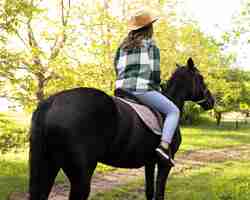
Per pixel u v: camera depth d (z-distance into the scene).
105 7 16.58
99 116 4.52
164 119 5.56
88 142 4.44
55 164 4.46
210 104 6.45
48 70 10.43
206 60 25.92
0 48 9.21
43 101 4.59
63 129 4.33
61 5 14.87
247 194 7.84
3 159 11.56
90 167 4.49
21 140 10.45
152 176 6.04
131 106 5.08
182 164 12.88
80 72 11.46
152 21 5.28
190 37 23.97
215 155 15.55
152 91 5.36
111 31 15.04
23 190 8.00
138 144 5.04
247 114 33.44
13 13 8.85
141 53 5.29
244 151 17.36
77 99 4.48
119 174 10.70
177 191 8.18
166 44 22.09
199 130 27.95
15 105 9.50
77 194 4.44
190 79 6.18
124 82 5.37
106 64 13.34
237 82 31.31
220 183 9.06
